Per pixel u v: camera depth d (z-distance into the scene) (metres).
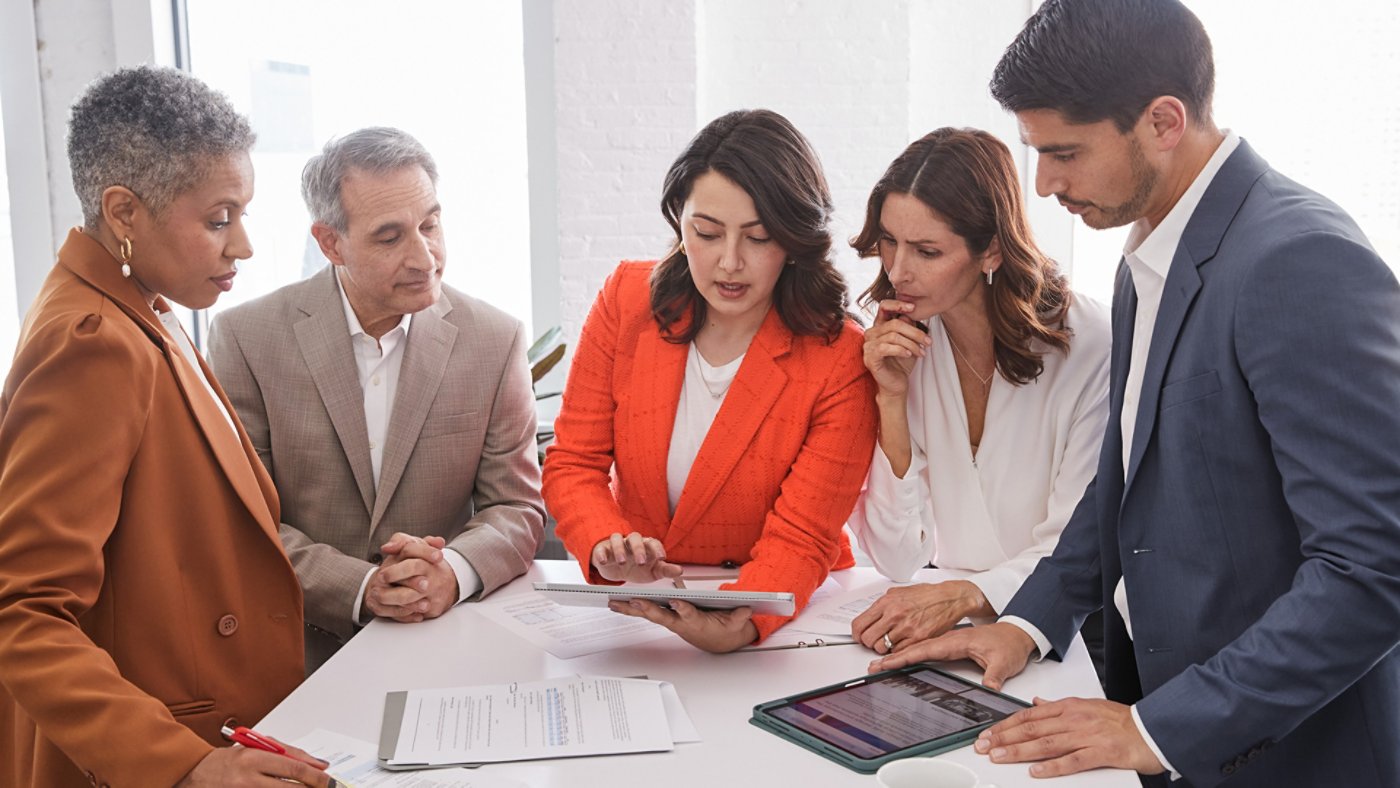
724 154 1.80
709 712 1.56
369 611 2.00
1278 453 1.41
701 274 1.87
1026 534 2.06
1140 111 1.48
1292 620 1.35
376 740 1.47
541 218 4.32
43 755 1.49
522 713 1.53
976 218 1.86
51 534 1.37
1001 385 2.03
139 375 1.48
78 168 1.52
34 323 1.47
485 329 2.26
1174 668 1.59
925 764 1.27
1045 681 1.67
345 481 2.18
